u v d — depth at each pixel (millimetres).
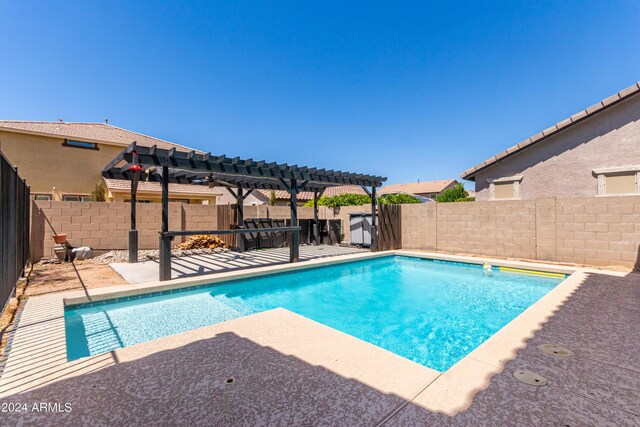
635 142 10141
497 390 2328
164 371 2646
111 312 5301
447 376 2545
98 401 2217
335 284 7785
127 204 10070
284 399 2223
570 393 2281
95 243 9539
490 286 7465
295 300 6457
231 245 12305
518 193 12312
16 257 5312
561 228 8430
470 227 10281
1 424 1969
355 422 1960
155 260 9102
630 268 7371
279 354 2973
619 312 4148
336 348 3111
